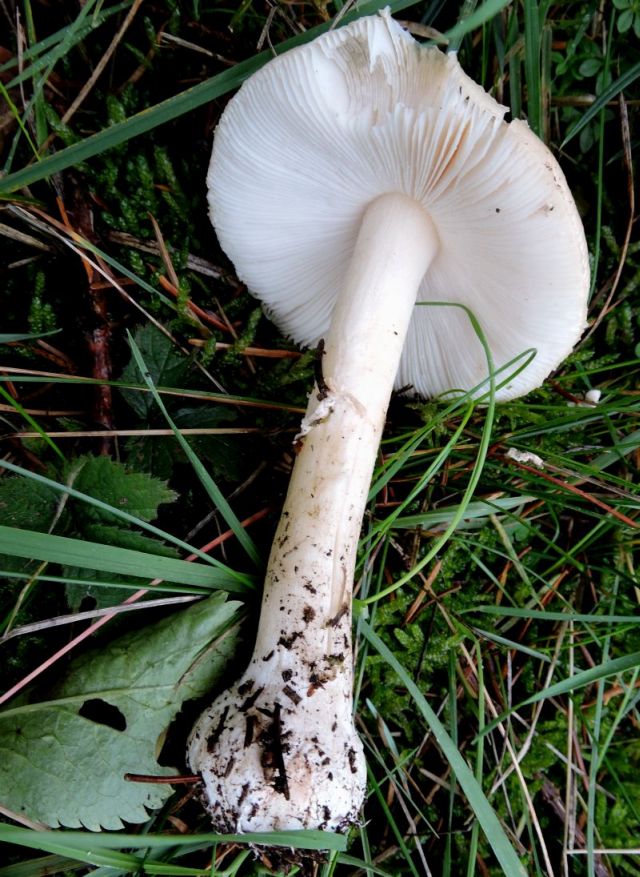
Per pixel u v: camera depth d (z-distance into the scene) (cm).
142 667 14
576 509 17
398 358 15
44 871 13
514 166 13
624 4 17
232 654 14
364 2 15
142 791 13
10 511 14
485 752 17
